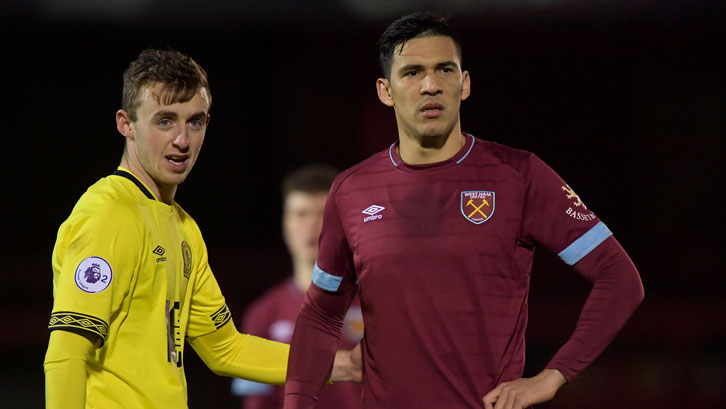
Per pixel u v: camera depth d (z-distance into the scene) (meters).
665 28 38.56
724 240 39.78
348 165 41.16
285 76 41.25
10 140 41.06
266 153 41.62
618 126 40.34
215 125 41.56
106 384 11.12
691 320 33.53
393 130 40.47
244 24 38.72
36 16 38.31
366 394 11.72
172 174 11.59
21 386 32.47
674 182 40.31
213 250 41.31
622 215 40.47
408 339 11.27
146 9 38.69
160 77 11.36
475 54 39.62
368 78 40.81
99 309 10.62
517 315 11.34
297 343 12.56
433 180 11.45
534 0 37.78
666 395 30.94
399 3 37.59
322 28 38.62
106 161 41.62
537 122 40.25
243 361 13.27
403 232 11.34
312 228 17.31
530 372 32.09
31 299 37.12
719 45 39.16
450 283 11.19
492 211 11.25
